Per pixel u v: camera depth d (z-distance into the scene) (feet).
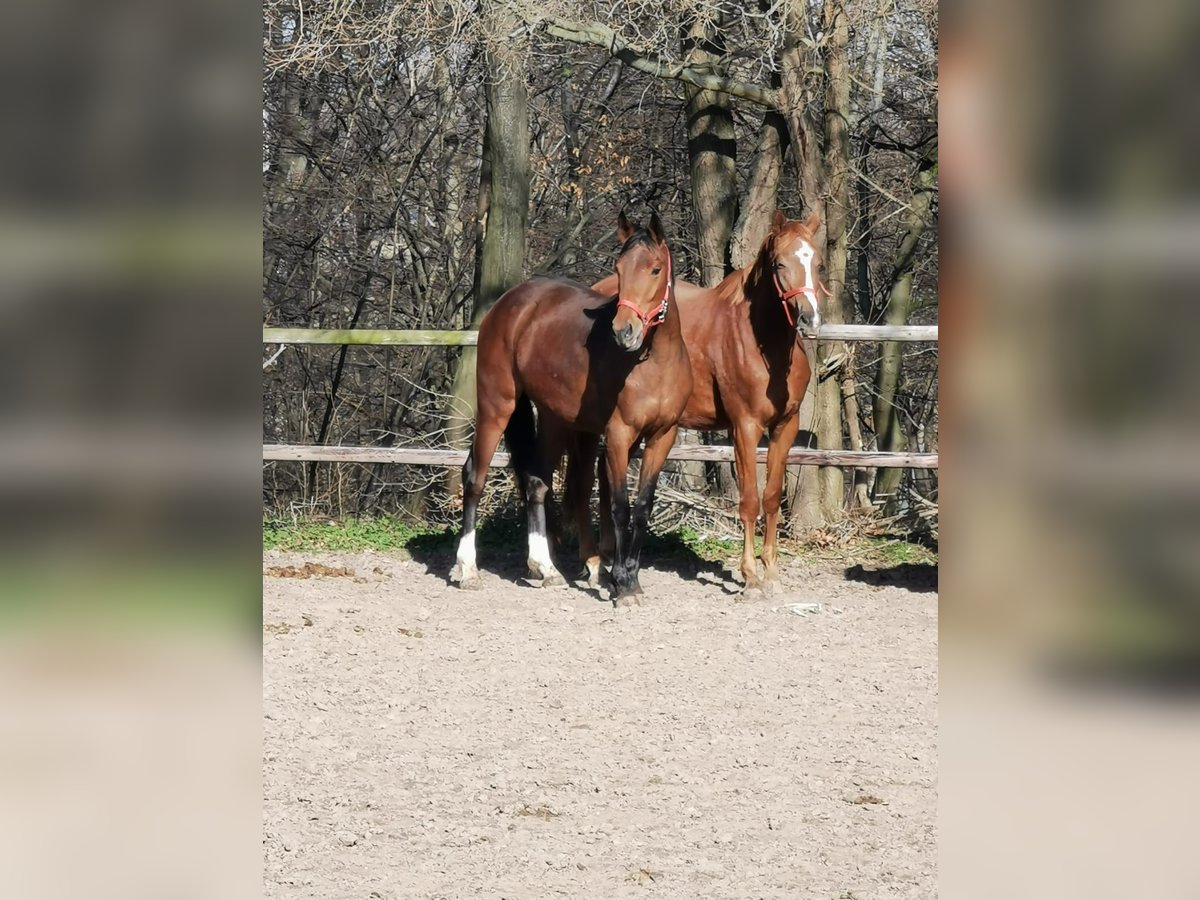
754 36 33.35
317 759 14.73
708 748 15.55
